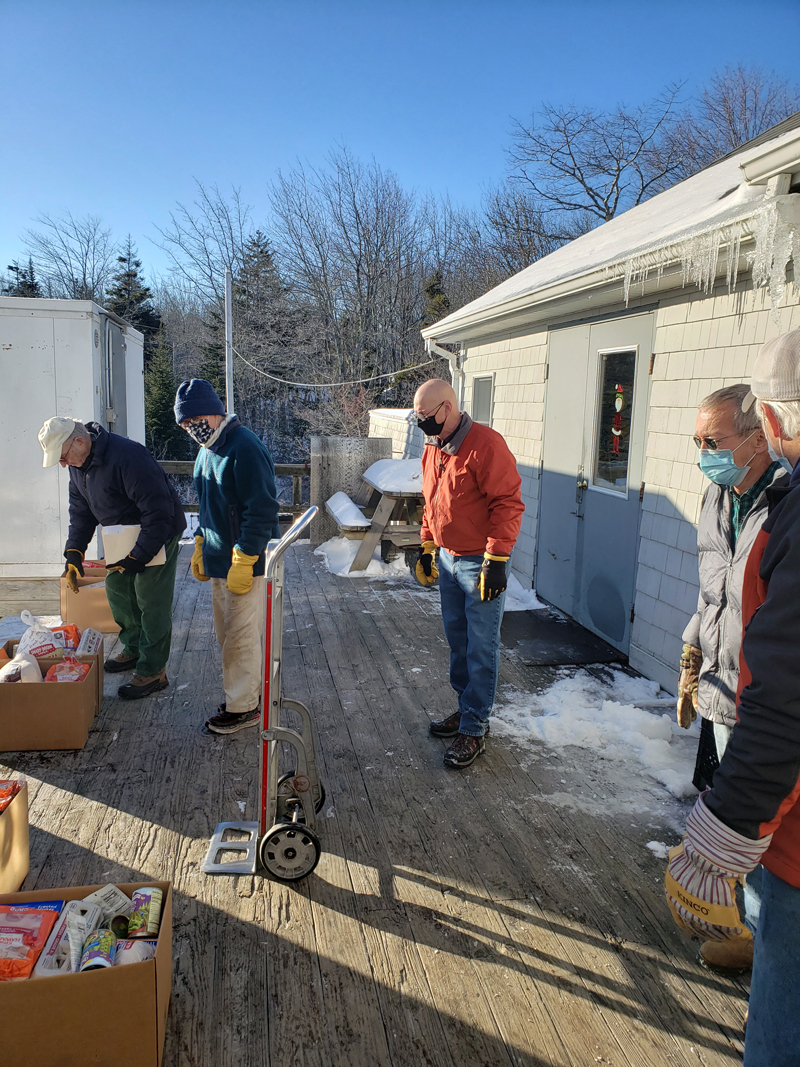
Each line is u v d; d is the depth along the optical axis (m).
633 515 4.32
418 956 2.06
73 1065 1.57
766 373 1.22
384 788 2.95
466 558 3.08
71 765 3.05
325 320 25.17
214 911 2.22
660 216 4.51
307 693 3.88
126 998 1.57
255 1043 1.77
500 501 2.89
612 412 4.61
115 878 2.34
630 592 4.37
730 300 3.46
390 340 24.70
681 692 2.38
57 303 4.82
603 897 2.33
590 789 2.97
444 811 2.79
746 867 1.12
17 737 3.13
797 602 1.05
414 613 5.38
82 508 3.96
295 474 9.08
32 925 1.73
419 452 8.26
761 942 1.22
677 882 1.19
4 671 3.20
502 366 6.46
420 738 3.39
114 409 5.45
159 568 3.63
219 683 3.96
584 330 4.92
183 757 3.14
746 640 1.13
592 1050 1.77
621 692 3.93
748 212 2.58
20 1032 1.54
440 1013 1.87
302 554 7.40
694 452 3.72
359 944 2.10
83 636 3.58
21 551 5.05
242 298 25.58
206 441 3.15
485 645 3.07
